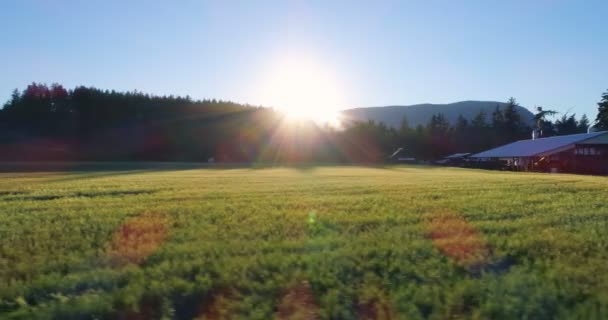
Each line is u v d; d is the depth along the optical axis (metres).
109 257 9.21
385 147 111.06
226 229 12.19
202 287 7.32
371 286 7.32
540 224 12.45
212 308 6.74
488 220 13.29
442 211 15.09
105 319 6.38
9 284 7.66
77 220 13.75
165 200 19.31
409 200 18.44
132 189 24.98
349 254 9.12
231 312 6.51
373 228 12.29
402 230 11.71
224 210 15.84
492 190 22.58
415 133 115.62
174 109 115.50
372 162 94.88
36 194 22.30
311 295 7.06
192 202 18.45
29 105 109.31
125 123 110.44
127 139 107.69
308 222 13.15
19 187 26.64
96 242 10.70
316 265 8.41
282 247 9.90
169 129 110.88
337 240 10.56
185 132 109.81
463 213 14.59
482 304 6.59
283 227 12.40
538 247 9.76
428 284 7.48
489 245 10.00
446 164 86.56
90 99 113.00
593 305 6.49
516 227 12.08
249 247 9.89
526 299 6.71
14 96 111.25
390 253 9.33
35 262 8.88
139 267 8.56
